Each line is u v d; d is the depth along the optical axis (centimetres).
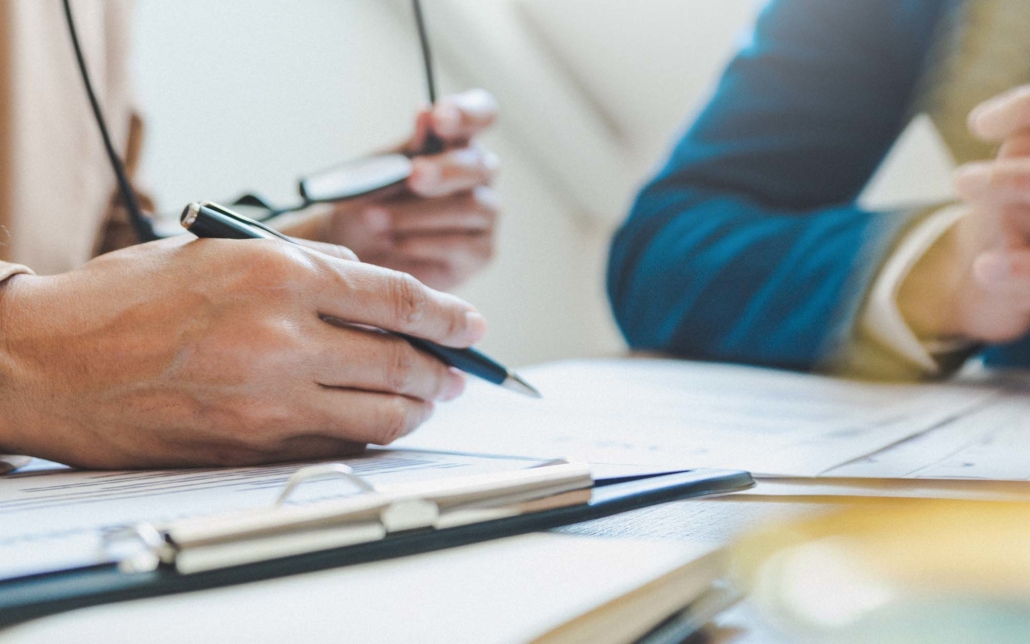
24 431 34
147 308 34
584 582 18
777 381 70
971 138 73
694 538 22
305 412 35
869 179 98
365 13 147
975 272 63
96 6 76
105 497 26
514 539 23
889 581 15
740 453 38
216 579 18
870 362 70
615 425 49
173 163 118
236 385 34
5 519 23
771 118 93
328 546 20
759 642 15
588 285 200
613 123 186
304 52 137
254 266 34
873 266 71
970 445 40
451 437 45
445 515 22
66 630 15
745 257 81
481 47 159
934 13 89
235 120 126
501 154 174
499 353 174
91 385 34
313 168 140
